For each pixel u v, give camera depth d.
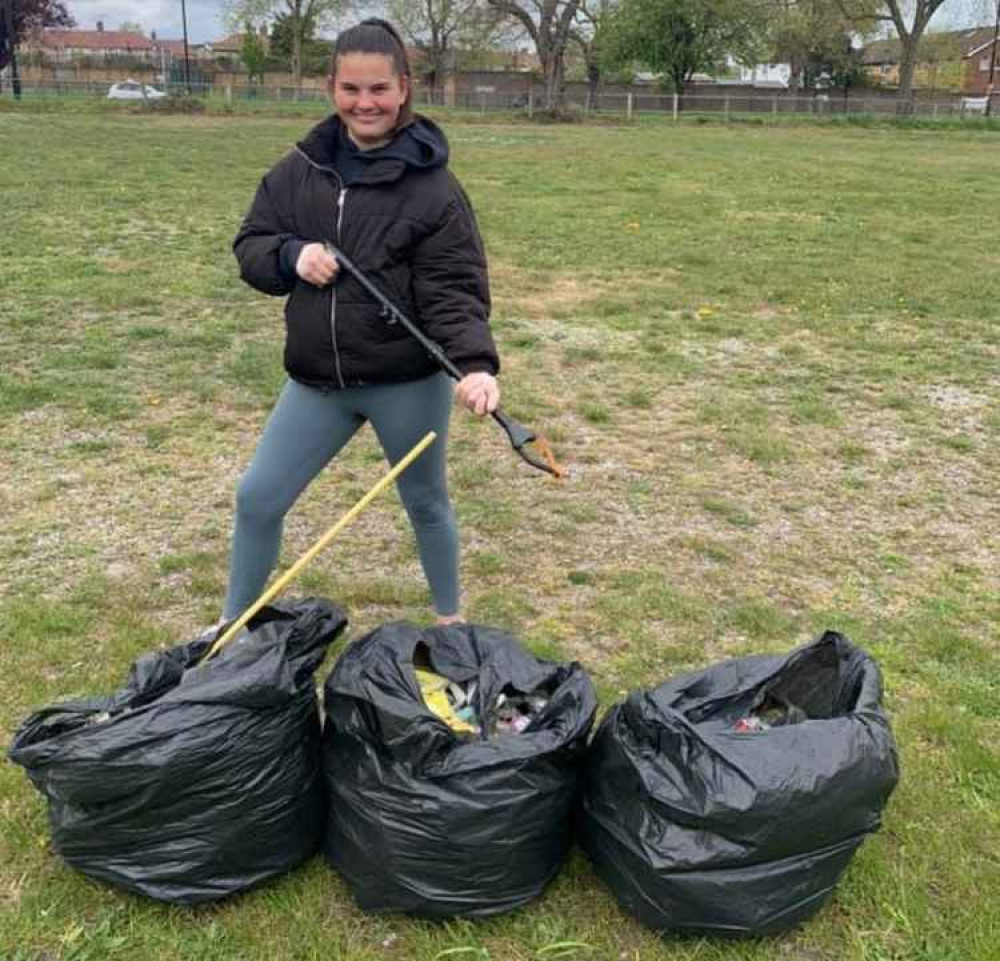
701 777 2.41
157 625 4.05
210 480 5.57
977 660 3.99
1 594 4.28
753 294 10.48
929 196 18.27
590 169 21.58
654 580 4.55
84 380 7.13
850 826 2.47
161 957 2.51
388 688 2.57
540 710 2.74
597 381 7.59
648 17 50.59
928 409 7.14
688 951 2.54
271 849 2.65
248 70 68.44
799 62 58.69
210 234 12.80
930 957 2.56
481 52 57.06
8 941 2.54
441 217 3.02
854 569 4.79
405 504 3.55
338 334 3.08
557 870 2.70
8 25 49.59
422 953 2.53
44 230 12.55
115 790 2.45
